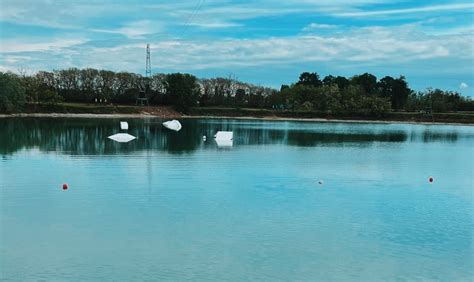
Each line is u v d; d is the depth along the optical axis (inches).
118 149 2249.0
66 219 1043.3
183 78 6530.5
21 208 1129.4
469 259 864.9
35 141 2503.7
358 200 1306.6
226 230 989.8
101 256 828.0
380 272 795.4
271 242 924.0
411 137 3794.3
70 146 2320.4
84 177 1505.9
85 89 6432.1
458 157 2389.3
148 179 1493.6
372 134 3951.8
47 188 1341.0
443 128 5442.9
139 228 988.6
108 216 1073.5
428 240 968.3
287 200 1273.4
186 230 983.0
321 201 1275.8
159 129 3715.6
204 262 812.0
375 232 1010.1
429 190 1473.9
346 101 6929.1
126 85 6697.8
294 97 7258.9
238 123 5132.9
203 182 1472.7
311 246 908.0
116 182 1438.2
